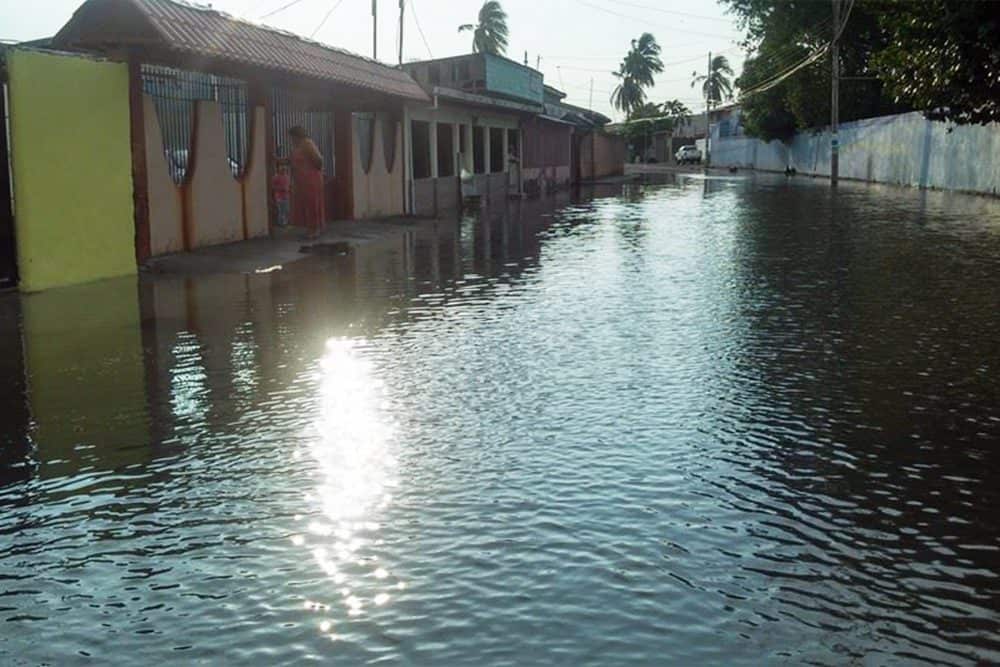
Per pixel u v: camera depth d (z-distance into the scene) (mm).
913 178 38844
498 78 36594
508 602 3816
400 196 25031
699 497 4926
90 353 8305
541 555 4238
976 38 17516
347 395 6918
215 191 15695
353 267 14453
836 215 23578
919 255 14734
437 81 36750
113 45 13086
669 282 12422
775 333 8992
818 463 5441
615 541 4383
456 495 4957
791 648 3484
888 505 4832
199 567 4164
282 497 4957
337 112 21297
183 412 6520
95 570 4156
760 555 4250
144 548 4367
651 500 4883
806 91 50812
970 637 3572
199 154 15195
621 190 40938
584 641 3527
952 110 20250
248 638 3574
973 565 4168
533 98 41438
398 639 3549
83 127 12211
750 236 18531
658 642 3518
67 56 11891
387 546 4344
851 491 5016
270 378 7414
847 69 48781
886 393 6879
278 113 18719
